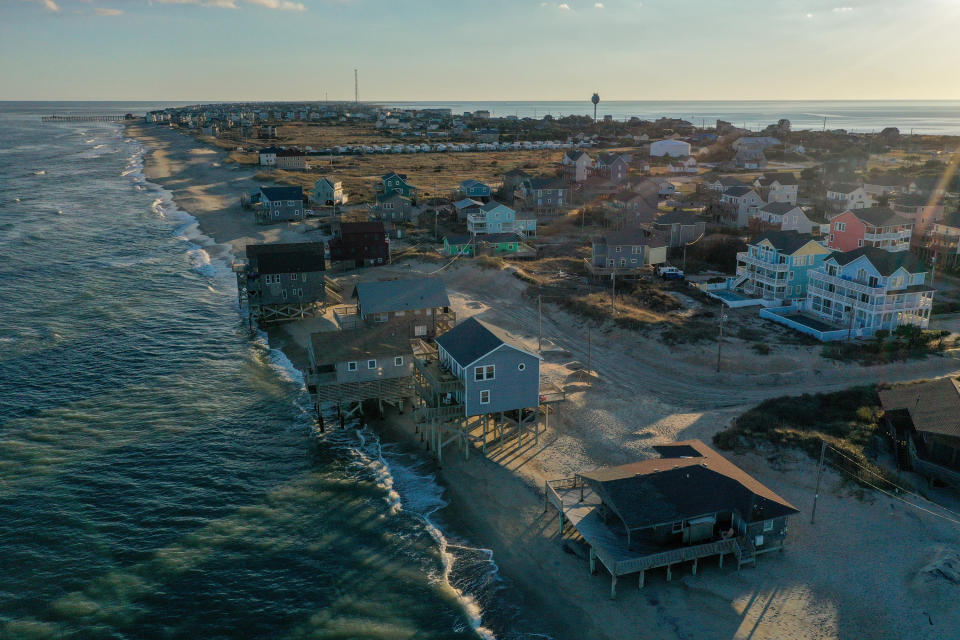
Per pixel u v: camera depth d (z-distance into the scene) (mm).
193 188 167625
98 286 90125
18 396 58094
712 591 34469
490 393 47469
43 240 114438
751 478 39344
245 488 45500
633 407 53312
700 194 145625
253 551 39125
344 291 85812
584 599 34625
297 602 35250
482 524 41250
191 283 92500
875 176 156375
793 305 74875
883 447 46156
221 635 32969
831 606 33062
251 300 75000
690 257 99500
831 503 40344
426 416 47344
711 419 50312
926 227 98438
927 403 45406
